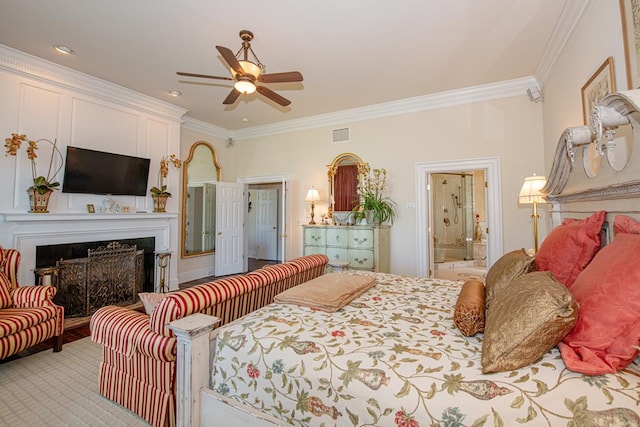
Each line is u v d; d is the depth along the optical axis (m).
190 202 5.65
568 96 2.84
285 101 3.25
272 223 8.66
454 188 7.38
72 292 3.44
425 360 1.13
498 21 2.72
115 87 4.06
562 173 2.21
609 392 0.87
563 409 0.86
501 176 4.02
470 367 1.07
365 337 1.35
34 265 3.33
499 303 1.24
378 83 4.00
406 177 4.64
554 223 2.47
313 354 1.23
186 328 1.38
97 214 3.82
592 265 1.22
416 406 0.98
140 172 4.40
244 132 6.26
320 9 2.55
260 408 1.30
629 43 1.76
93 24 2.76
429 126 4.48
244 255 6.40
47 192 3.36
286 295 1.85
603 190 1.52
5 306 2.62
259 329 1.45
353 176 5.09
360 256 4.45
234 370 1.38
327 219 5.27
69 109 3.68
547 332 0.99
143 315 1.93
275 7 2.53
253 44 3.08
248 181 6.26
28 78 3.35
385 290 2.17
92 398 2.04
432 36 2.95
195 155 5.73
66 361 2.57
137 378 1.82
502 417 0.89
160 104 4.65
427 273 4.49
